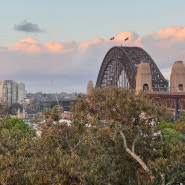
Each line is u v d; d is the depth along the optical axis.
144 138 68.25
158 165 60.59
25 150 58.28
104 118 68.81
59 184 50.31
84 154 62.06
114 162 65.25
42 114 64.56
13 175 51.34
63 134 63.00
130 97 68.88
